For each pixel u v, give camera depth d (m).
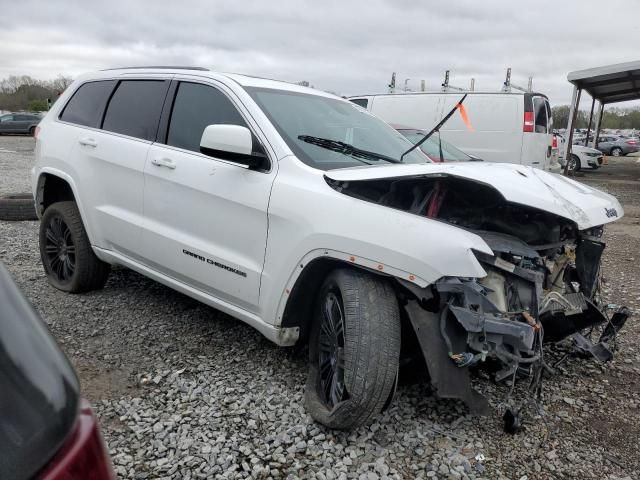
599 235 3.73
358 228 2.82
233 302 3.54
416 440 2.95
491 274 2.88
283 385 3.43
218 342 4.03
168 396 3.29
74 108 4.96
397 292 2.90
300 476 2.64
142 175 4.05
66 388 1.03
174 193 3.82
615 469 2.81
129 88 4.53
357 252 2.80
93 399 3.24
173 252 3.84
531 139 11.74
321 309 3.16
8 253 6.17
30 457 0.91
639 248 8.38
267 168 3.38
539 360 2.88
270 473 2.65
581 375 3.80
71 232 4.71
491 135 12.02
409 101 12.98
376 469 2.70
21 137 31.77
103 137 4.48
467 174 2.96
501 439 3.01
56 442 0.96
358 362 2.71
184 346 3.95
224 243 3.52
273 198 3.21
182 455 2.76
